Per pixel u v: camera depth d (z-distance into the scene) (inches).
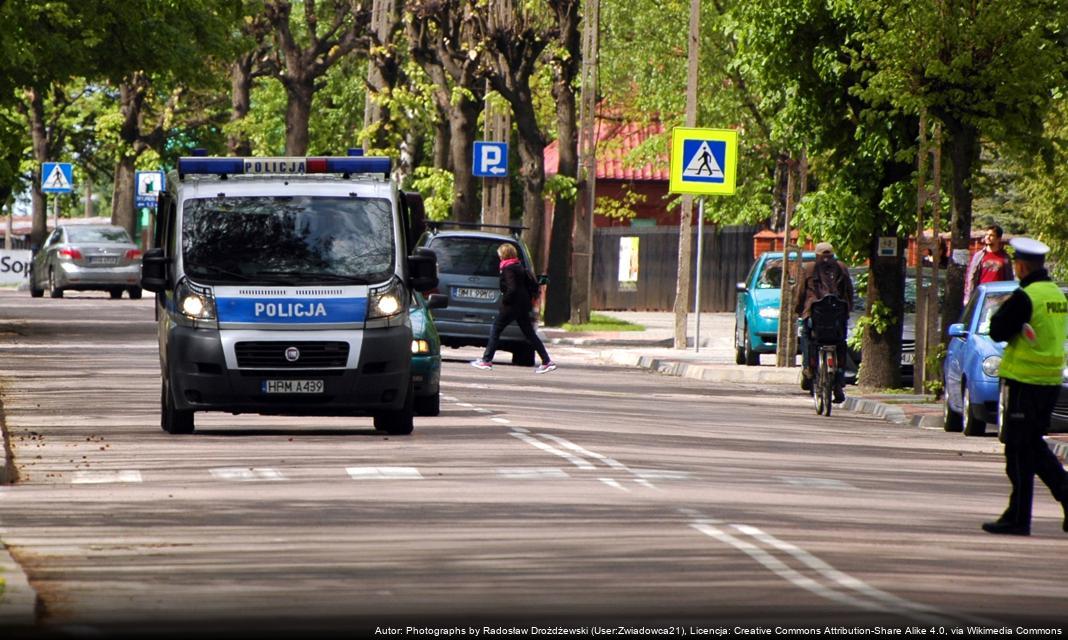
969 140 3309.5
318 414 2397.9
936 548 1498.5
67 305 6018.7
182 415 2361.0
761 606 1159.0
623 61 6771.7
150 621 1087.0
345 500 1704.0
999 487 2087.8
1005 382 1711.4
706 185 4466.0
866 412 3307.1
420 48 6013.8
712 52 6284.5
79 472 1936.5
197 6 4943.4
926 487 2036.2
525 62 5807.1
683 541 1451.8
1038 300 1705.2
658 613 1122.7
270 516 1590.8
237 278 2342.5
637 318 6737.2
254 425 2527.1
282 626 1065.5
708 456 2251.5
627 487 1843.0
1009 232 6742.1
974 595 1252.5
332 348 2306.8
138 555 1365.7
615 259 7662.4
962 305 3348.9
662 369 4318.4
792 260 4303.6
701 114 6397.6
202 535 1472.7
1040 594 1279.5
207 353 2290.8
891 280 3644.2
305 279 2346.2
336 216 2411.4
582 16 6604.3
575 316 5797.2
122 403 2795.3
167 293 2404.0
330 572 1284.4
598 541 1444.4
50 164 7687.0
